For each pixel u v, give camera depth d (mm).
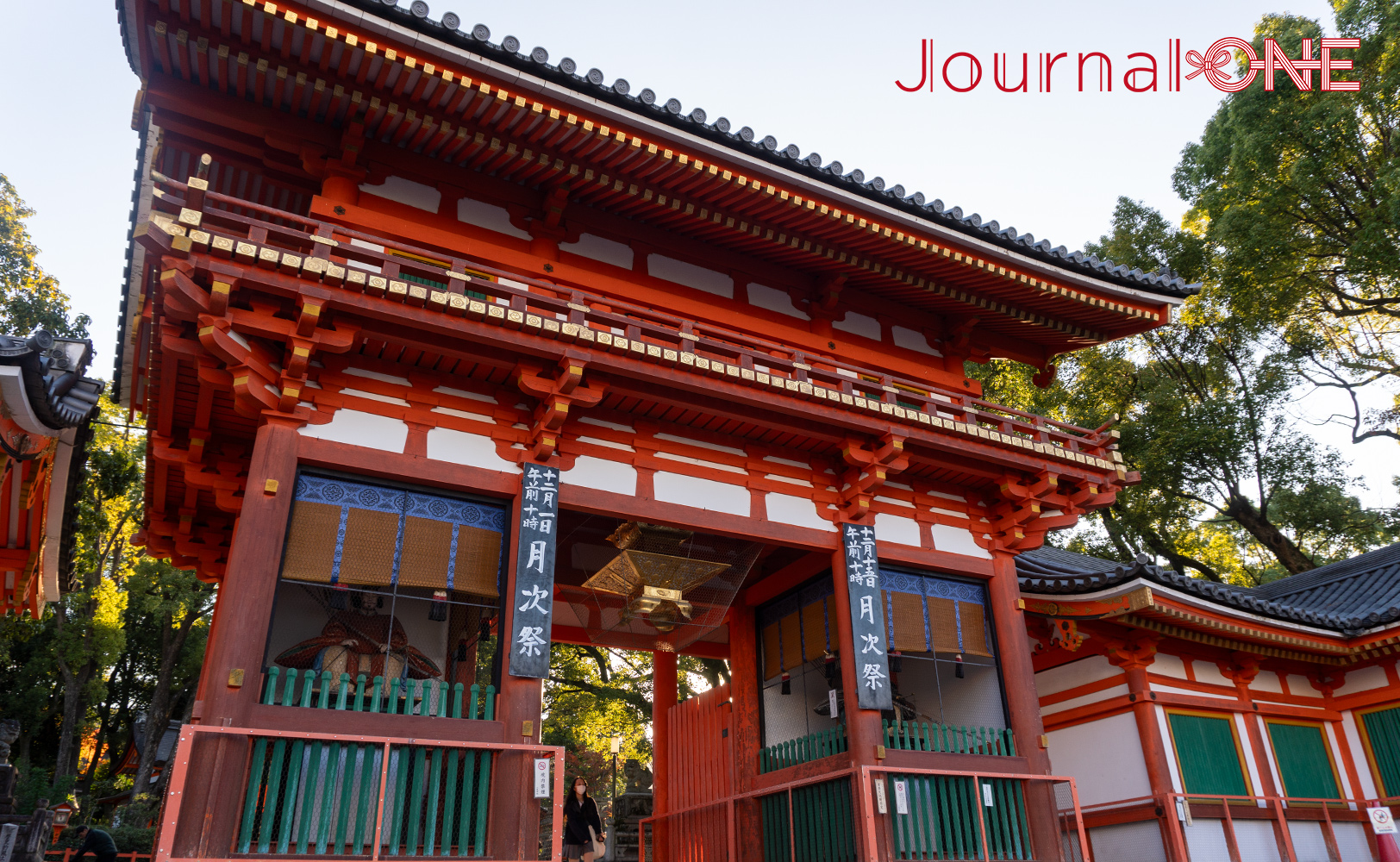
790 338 13320
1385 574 20453
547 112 10125
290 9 8734
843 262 13102
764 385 10922
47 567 12695
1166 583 13930
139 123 10195
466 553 9789
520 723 8930
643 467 11070
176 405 10148
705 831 14805
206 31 9078
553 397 10023
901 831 10414
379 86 9898
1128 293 13844
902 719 13469
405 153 11383
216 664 7926
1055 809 11539
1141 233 33312
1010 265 13062
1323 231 28891
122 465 30266
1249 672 16609
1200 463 31688
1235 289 29797
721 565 12484
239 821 7672
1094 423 32812
